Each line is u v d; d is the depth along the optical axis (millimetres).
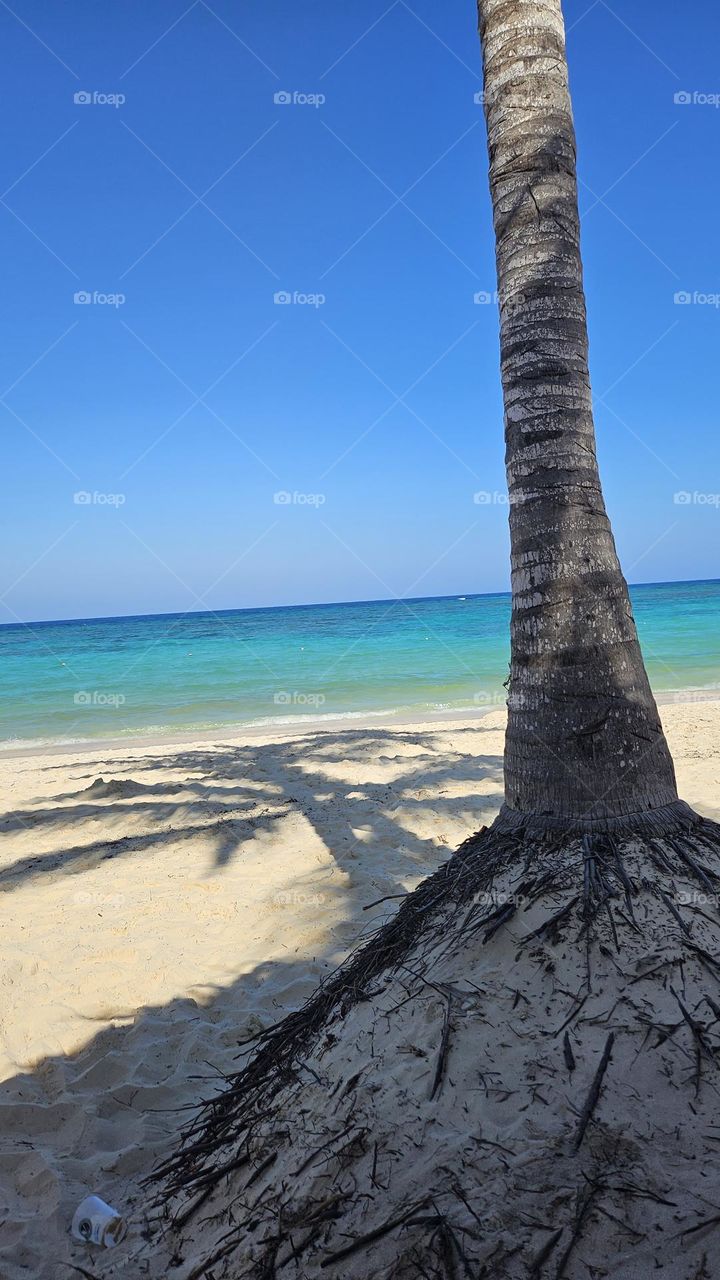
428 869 6750
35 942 5594
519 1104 2373
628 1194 2105
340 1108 2590
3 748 15242
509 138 3340
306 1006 3381
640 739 3084
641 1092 2330
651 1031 2465
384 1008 2887
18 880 6836
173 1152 3494
